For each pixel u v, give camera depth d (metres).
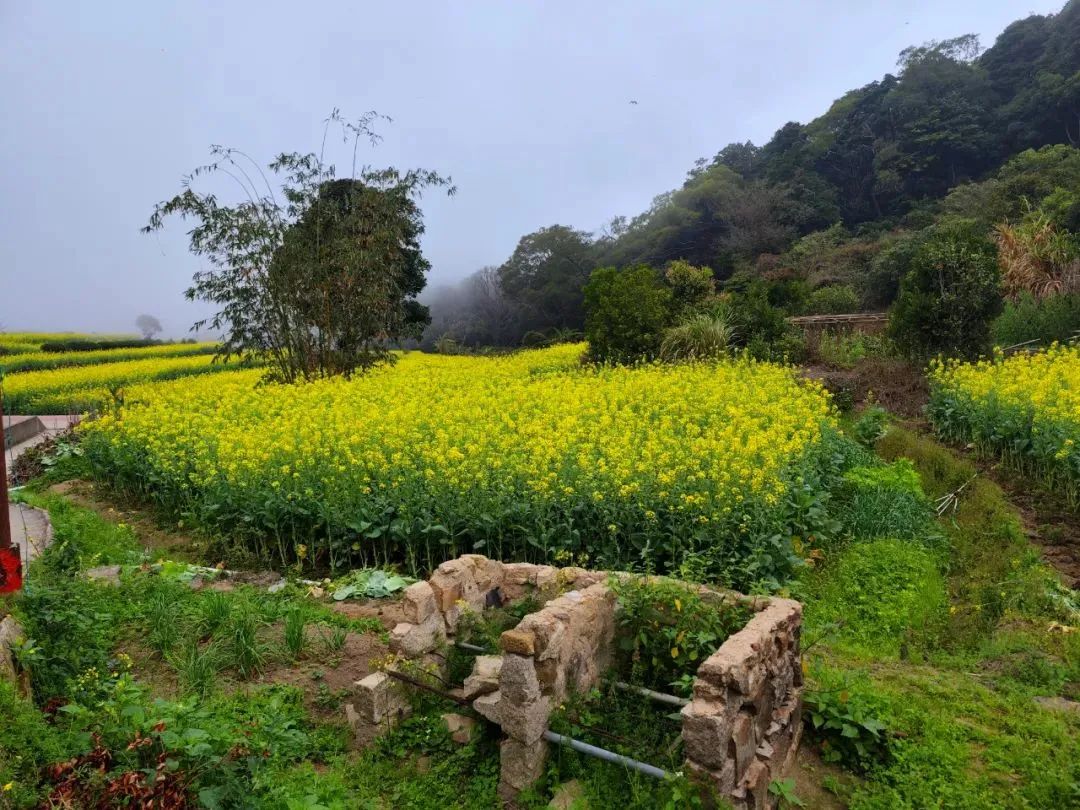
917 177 59.97
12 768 3.46
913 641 6.52
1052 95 54.53
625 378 15.89
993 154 58.50
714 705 3.80
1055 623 6.48
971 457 11.27
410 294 33.12
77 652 5.00
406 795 4.18
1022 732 4.78
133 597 6.57
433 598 5.08
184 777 3.65
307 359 18.89
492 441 9.89
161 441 11.21
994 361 15.45
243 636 5.50
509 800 4.12
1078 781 4.23
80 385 22.27
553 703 4.30
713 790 3.70
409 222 20.02
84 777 3.60
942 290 15.91
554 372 17.62
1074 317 16.73
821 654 6.00
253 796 3.57
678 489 7.93
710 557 7.23
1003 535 8.55
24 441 15.67
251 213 17.58
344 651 5.74
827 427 11.41
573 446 9.52
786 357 17.12
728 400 12.38
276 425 11.20
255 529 8.70
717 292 39.66
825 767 4.61
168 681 5.25
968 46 69.25
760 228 54.88
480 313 65.31
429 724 4.70
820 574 7.80
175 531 9.98
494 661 4.80
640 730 4.35
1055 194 31.45
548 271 60.31
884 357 17.02
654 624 4.83
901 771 4.43
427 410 11.90
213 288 17.77
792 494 8.57
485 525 7.76
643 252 59.53
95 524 9.45
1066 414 9.70
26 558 7.26
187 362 27.88
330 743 4.60
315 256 18.45
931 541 8.55
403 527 7.93
